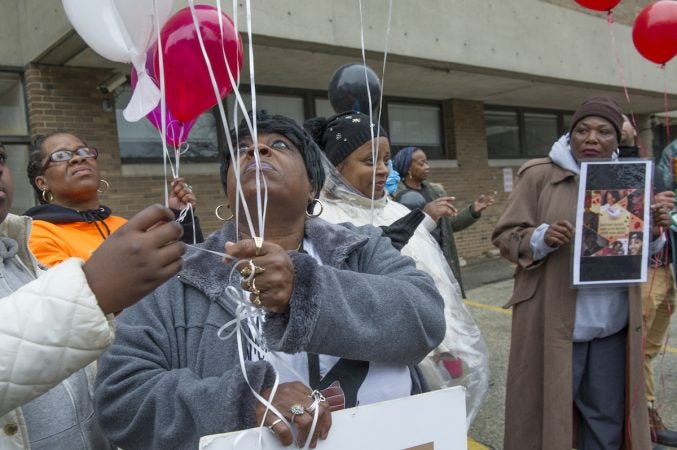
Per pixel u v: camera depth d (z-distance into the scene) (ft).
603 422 7.13
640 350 6.89
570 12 26.55
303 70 21.16
